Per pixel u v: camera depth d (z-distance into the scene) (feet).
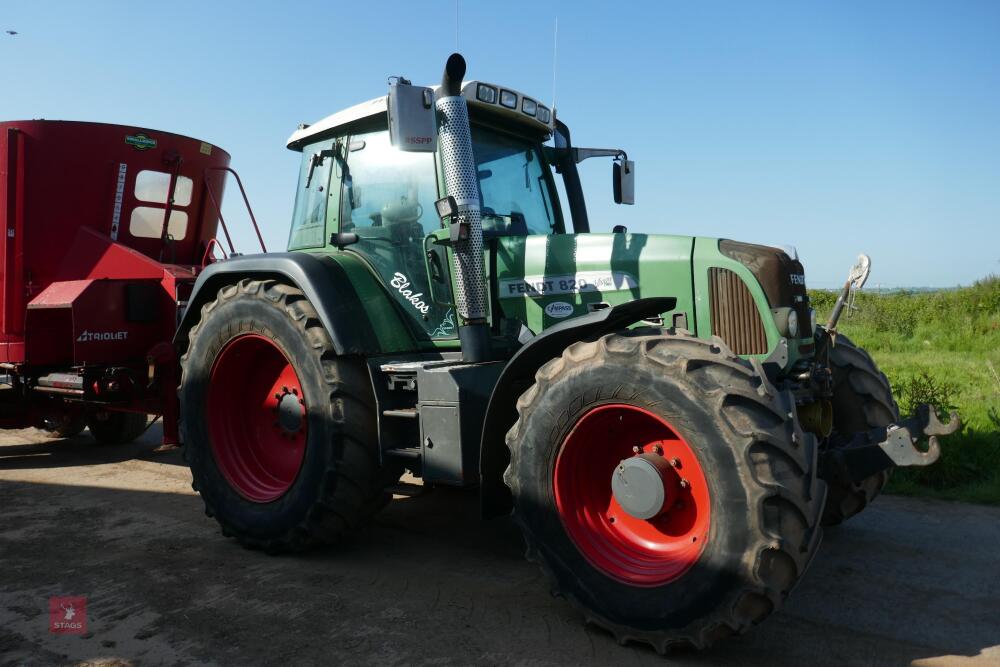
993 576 11.11
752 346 10.69
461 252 11.48
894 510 14.64
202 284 14.53
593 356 9.28
